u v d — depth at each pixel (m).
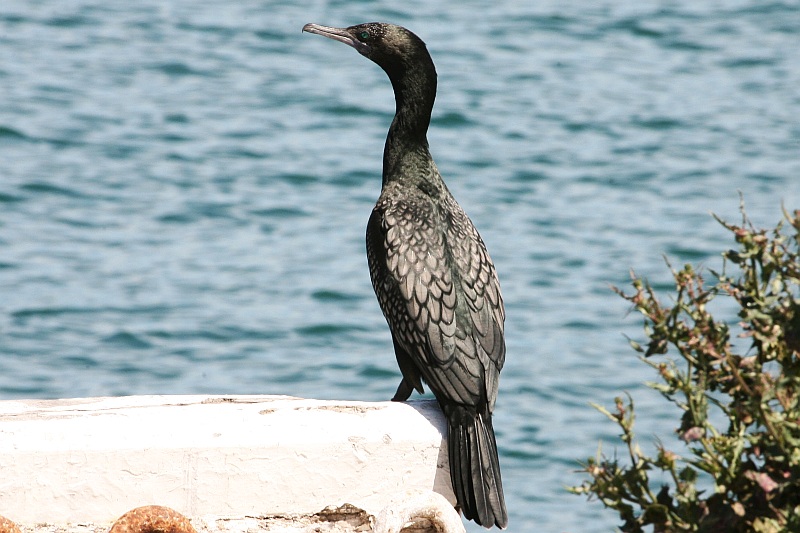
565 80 28.53
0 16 30.73
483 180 23.64
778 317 3.86
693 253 20.38
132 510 4.39
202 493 4.72
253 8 32.38
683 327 3.87
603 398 16.36
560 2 33.56
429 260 5.36
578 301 19.16
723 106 27.08
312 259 20.61
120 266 20.06
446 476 4.94
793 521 3.63
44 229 21.14
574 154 24.67
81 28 30.44
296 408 4.98
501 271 20.06
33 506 4.61
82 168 23.28
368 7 32.69
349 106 26.83
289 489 4.78
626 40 31.17
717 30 31.61
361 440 4.83
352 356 17.72
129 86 27.25
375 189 23.20
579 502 14.02
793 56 29.95
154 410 4.91
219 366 17.31
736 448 3.77
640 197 22.88
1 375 16.70
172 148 24.41
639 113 26.64
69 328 18.03
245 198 22.66
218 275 19.97
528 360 17.45
